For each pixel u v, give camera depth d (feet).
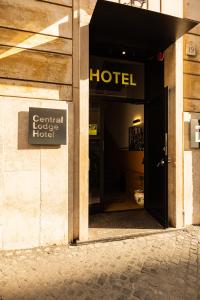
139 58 17.83
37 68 12.34
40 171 12.28
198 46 15.92
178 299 8.30
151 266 10.40
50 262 10.73
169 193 15.37
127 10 11.73
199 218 15.88
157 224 15.48
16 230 11.89
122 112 26.89
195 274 9.81
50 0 12.55
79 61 12.90
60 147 12.64
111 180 27.58
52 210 12.48
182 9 15.34
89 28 13.65
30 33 12.22
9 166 11.74
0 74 11.72
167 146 15.31
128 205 19.83
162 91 15.78
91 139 17.54
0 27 11.73
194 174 15.72
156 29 13.62
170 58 15.30
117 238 13.28
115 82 17.60
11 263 10.61
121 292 8.65
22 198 11.96
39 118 12.11
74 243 12.78
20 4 12.05
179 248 12.22
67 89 12.87
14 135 11.82
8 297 8.32
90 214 17.40
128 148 25.22
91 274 9.76
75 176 13.03
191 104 15.65
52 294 8.51
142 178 20.99
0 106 11.60
